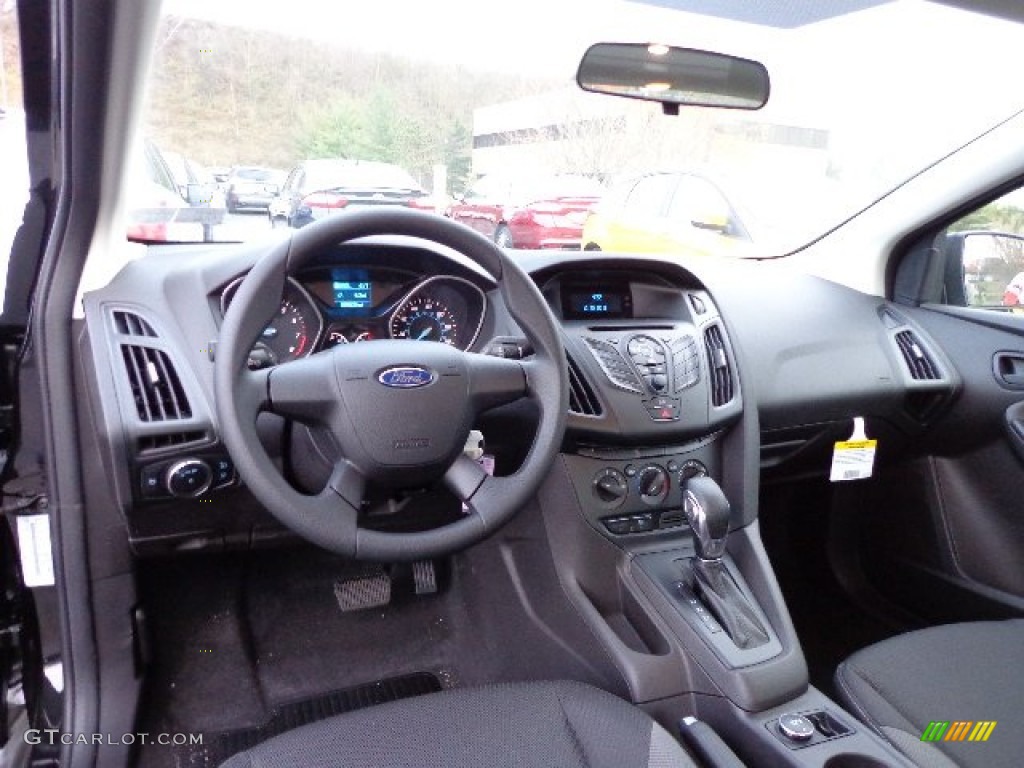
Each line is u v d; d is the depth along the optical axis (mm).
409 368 1127
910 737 1212
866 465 2039
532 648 1649
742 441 1586
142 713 1548
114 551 1437
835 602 2285
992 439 2006
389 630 1888
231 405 1046
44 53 1158
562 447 1496
